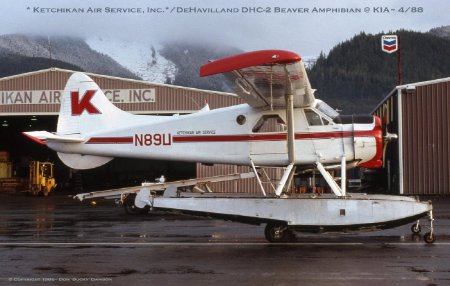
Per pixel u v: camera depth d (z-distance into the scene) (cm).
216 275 670
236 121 1132
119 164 4212
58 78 2781
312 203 912
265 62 860
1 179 3509
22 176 3984
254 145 1117
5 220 1359
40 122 3684
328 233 938
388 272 675
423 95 2392
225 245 888
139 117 1257
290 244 896
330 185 1045
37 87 2789
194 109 2733
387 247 855
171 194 1118
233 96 2712
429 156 2378
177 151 1173
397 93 2414
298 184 1845
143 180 4184
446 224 1161
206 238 970
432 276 654
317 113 1090
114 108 1273
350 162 1096
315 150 1086
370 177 2995
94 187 4134
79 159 1276
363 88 17938
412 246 862
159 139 1188
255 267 712
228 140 1135
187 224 1210
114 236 1007
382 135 1105
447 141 2370
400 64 3072
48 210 1723
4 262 756
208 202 937
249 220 921
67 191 3612
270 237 912
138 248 862
